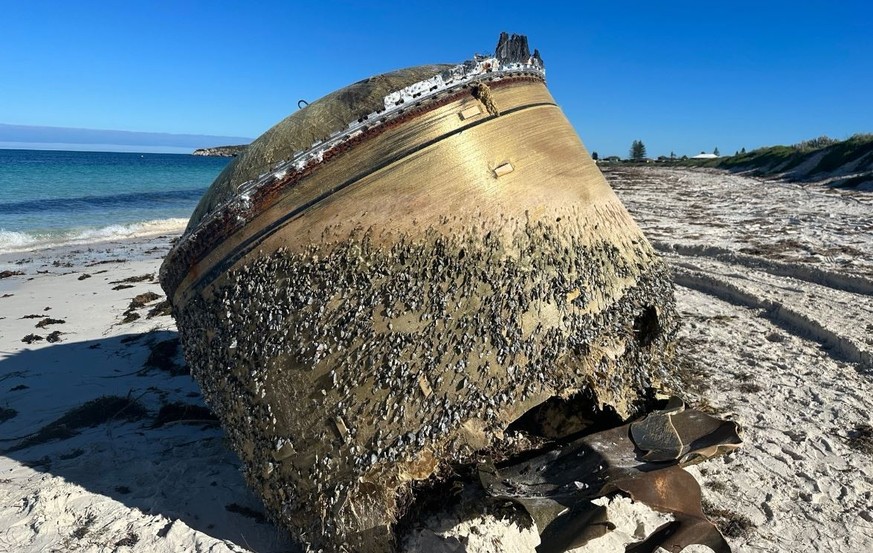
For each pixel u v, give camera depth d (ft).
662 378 13.67
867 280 30.37
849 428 17.43
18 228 73.72
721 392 19.79
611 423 12.19
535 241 11.64
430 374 10.70
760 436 17.02
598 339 11.82
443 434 10.55
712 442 10.15
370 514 10.61
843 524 13.44
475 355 10.78
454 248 11.16
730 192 80.12
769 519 13.62
